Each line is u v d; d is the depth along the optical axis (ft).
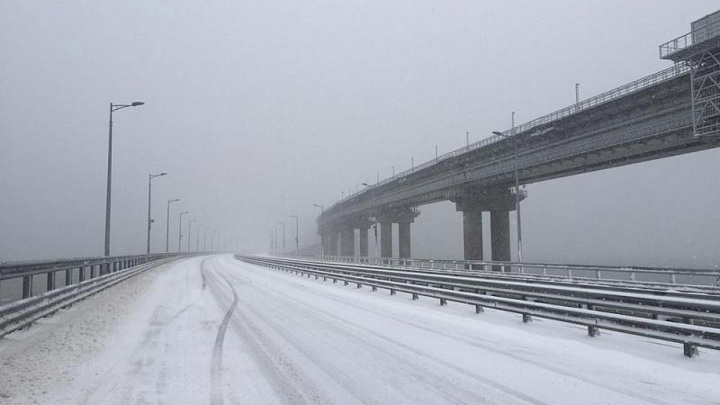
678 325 29.22
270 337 37.11
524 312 41.39
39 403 21.39
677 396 22.38
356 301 60.49
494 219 222.48
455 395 23.02
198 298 64.64
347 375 26.48
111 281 73.77
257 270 146.20
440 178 237.66
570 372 26.45
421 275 60.90
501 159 189.47
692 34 111.04
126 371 26.94
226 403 21.90
